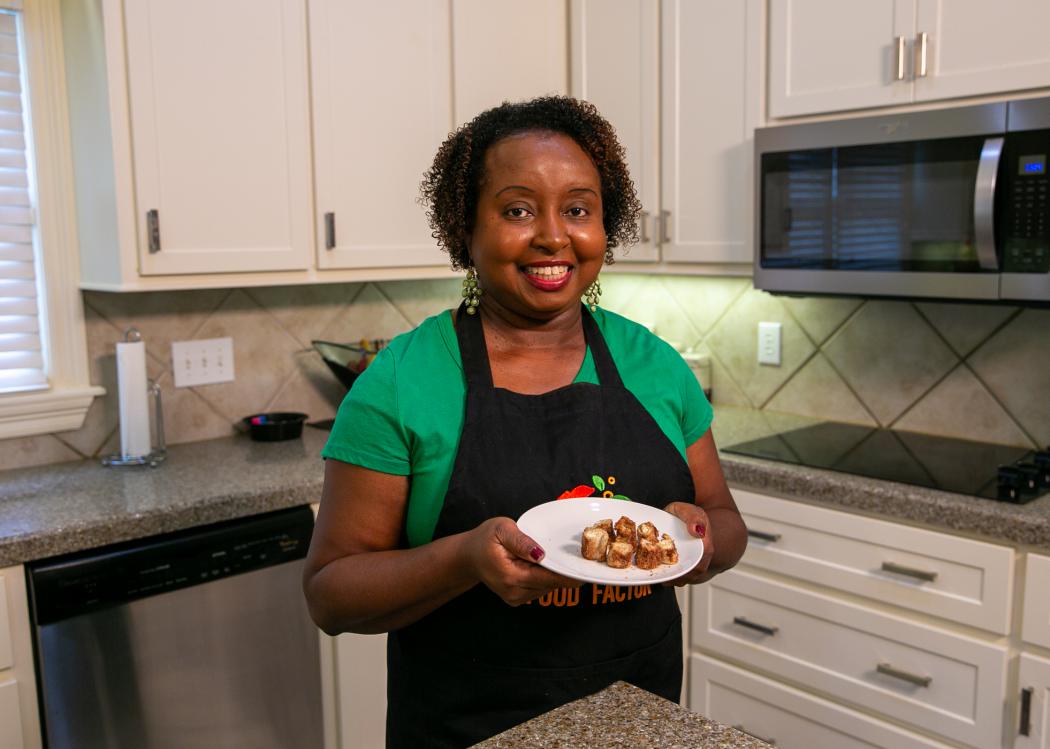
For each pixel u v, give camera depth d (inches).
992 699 67.7
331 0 87.4
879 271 79.4
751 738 31.9
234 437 96.7
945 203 74.5
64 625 66.6
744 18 88.4
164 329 91.7
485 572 35.8
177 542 71.6
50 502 72.8
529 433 42.4
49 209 83.5
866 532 73.7
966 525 67.4
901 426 93.4
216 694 74.3
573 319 45.5
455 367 43.3
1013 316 84.3
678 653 45.2
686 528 39.9
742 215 90.8
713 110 92.0
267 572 76.3
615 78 100.6
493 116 43.0
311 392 102.7
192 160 80.3
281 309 99.6
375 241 93.0
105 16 74.9
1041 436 83.5
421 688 42.8
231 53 81.7
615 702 35.1
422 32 94.1
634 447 43.9
